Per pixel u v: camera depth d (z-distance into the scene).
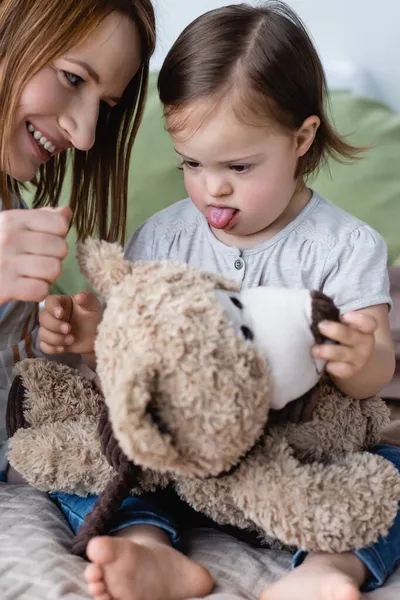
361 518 0.73
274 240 1.10
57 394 0.96
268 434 0.76
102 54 1.03
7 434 1.04
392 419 1.22
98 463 0.87
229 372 0.64
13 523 0.87
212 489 0.78
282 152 1.01
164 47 1.87
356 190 1.58
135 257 1.20
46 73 1.02
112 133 1.24
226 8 1.08
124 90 1.16
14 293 0.86
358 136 1.65
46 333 0.93
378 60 1.88
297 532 0.72
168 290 0.68
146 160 1.57
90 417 0.94
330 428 0.81
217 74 0.98
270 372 0.68
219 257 1.12
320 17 1.88
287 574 0.73
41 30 1.00
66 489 0.89
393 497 0.75
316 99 1.09
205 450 0.64
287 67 1.01
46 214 0.88
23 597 0.72
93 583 0.69
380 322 1.03
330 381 0.82
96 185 1.28
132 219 1.54
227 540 0.86
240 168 1.00
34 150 1.10
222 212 1.04
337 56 1.90
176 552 0.75
